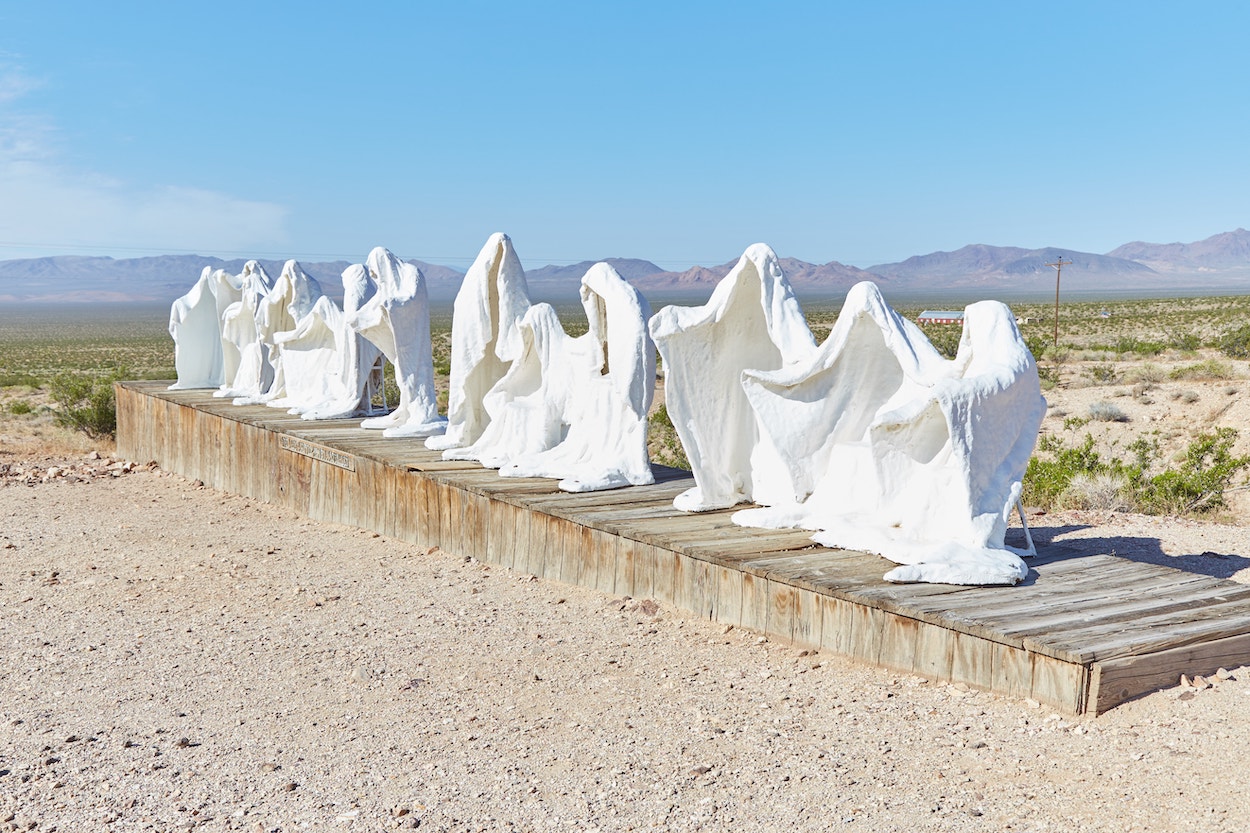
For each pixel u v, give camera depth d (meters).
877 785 5.28
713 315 9.67
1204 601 6.93
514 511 10.45
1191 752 5.30
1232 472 15.72
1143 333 70.00
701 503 9.75
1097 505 13.25
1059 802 4.95
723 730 6.15
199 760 6.07
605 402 11.51
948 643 6.58
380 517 12.71
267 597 9.92
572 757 5.88
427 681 7.36
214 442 16.86
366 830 5.10
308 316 16.92
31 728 6.67
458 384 13.17
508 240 12.84
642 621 8.47
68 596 10.13
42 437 23.78
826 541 8.39
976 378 7.66
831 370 9.28
